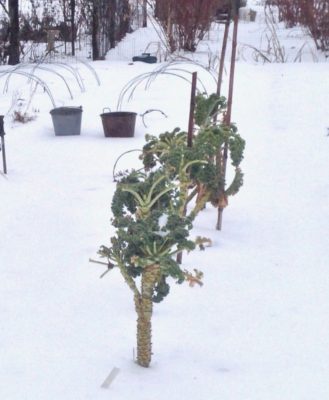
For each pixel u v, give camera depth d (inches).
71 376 124.0
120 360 129.0
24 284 160.1
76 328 140.4
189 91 372.8
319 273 167.2
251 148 276.7
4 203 215.9
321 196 223.0
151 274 122.0
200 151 166.9
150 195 127.7
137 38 612.1
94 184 233.0
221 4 579.2
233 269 168.9
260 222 202.2
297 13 602.2
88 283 160.2
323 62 467.8
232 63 194.7
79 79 406.6
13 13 461.1
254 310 148.9
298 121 316.5
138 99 356.8
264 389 121.2
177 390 120.1
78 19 571.5
